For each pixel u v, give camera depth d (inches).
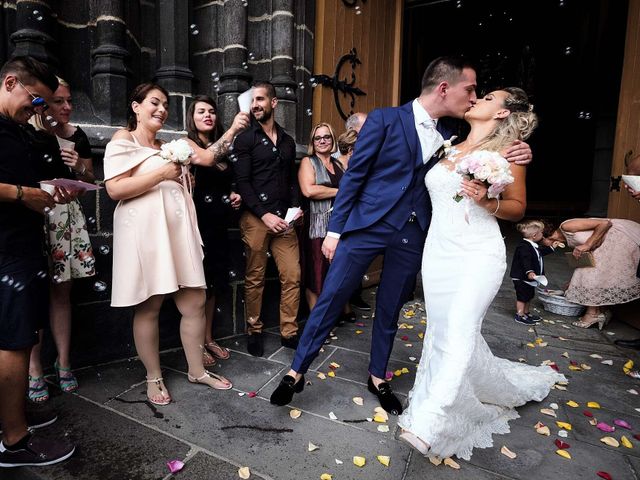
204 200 105.3
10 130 63.2
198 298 92.7
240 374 103.2
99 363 105.2
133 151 82.7
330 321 86.7
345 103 168.9
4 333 63.1
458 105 78.1
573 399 95.3
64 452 70.1
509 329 142.5
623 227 140.8
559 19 437.4
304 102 150.6
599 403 93.7
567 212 450.0
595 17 420.5
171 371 103.7
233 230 126.5
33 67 63.3
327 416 85.4
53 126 82.7
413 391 85.9
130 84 115.0
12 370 64.4
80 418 82.5
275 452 73.7
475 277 75.3
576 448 77.1
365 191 85.1
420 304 165.6
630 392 98.9
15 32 101.8
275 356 114.3
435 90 78.4
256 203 109.6
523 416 87.7
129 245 82.1
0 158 61.3
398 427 82.0
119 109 111.7
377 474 68.9
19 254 63.9
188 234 88.2
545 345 127.8
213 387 95.7
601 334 138.9
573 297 149.9
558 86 450.0
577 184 453.1
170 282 83.4
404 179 82.7
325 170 129.0
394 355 118.1
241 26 131.7
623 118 168.4
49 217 84.2
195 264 88.7
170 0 122.8
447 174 77.3
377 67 184.9
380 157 82.4
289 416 85.0
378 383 92.0
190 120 104.9
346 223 85.8
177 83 125.3
